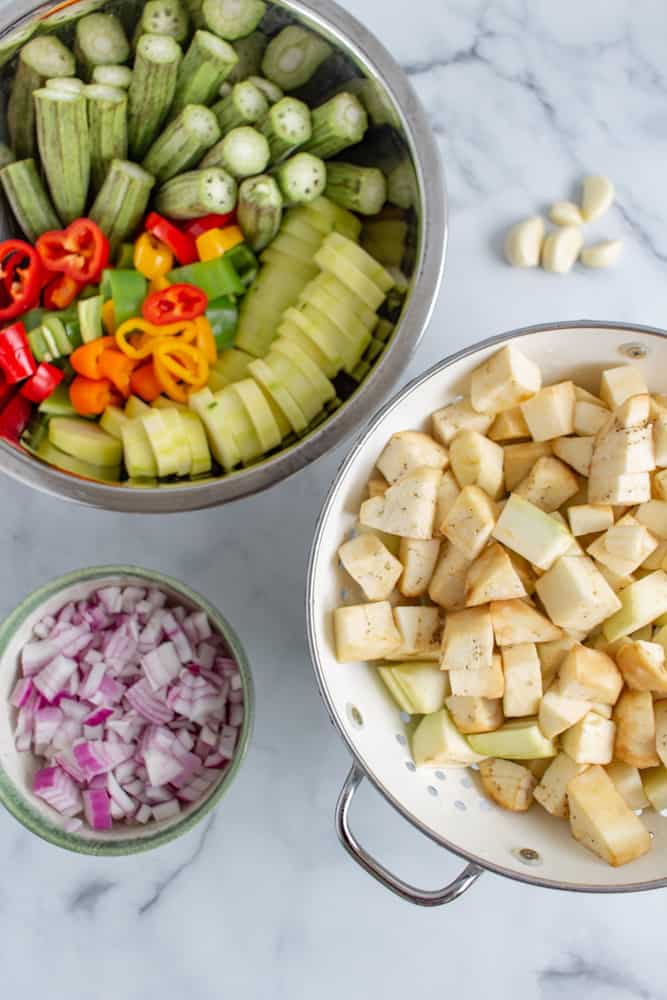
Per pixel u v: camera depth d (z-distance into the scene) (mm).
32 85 694
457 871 774
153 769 722
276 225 746
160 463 736
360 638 686
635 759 689
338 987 777
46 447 756
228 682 743
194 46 695
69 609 740
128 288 741
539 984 776
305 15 672
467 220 783
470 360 681
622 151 784
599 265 776
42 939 780
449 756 698
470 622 687
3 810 784
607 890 641
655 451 688
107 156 734
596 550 688
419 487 684
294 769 775
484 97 785
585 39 788
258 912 778
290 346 735
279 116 716
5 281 750
